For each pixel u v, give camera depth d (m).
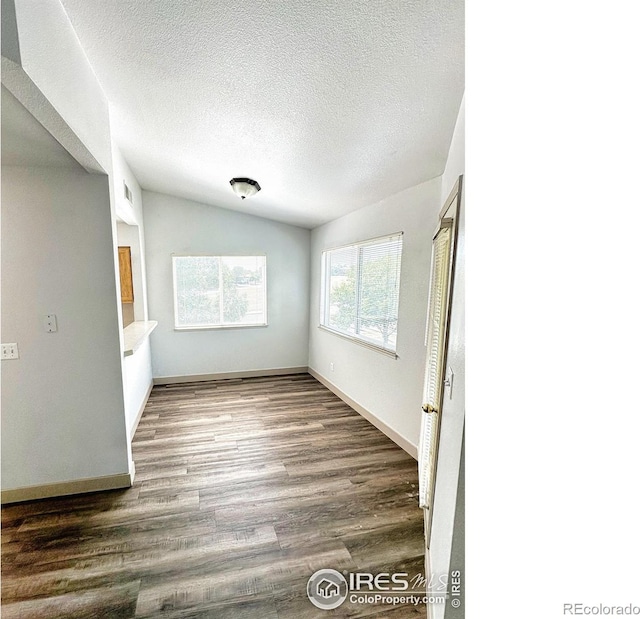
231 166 3.00
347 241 4.00
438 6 1.04
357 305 3.84
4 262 2.10
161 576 1.70
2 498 2.21
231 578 1.70
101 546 1.88
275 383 4.91
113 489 2.39
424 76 1.38
